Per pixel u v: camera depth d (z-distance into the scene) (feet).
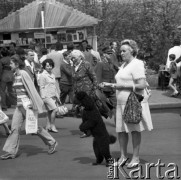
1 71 45.11
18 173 25.12
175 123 38.96
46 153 29.55
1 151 30.71
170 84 51.85
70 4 90.89
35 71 35.99
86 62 33.06
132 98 23.77
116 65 38.42
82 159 27.58
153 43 82.69
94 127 25.14
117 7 92.63
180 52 52.80
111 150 29.30
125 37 90.58
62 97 43.68
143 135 34.09
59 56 46.01
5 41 60.64
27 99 28.07
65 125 39.11
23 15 59.72
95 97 32.24
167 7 86.28
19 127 28.60
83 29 61.36
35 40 60.75
